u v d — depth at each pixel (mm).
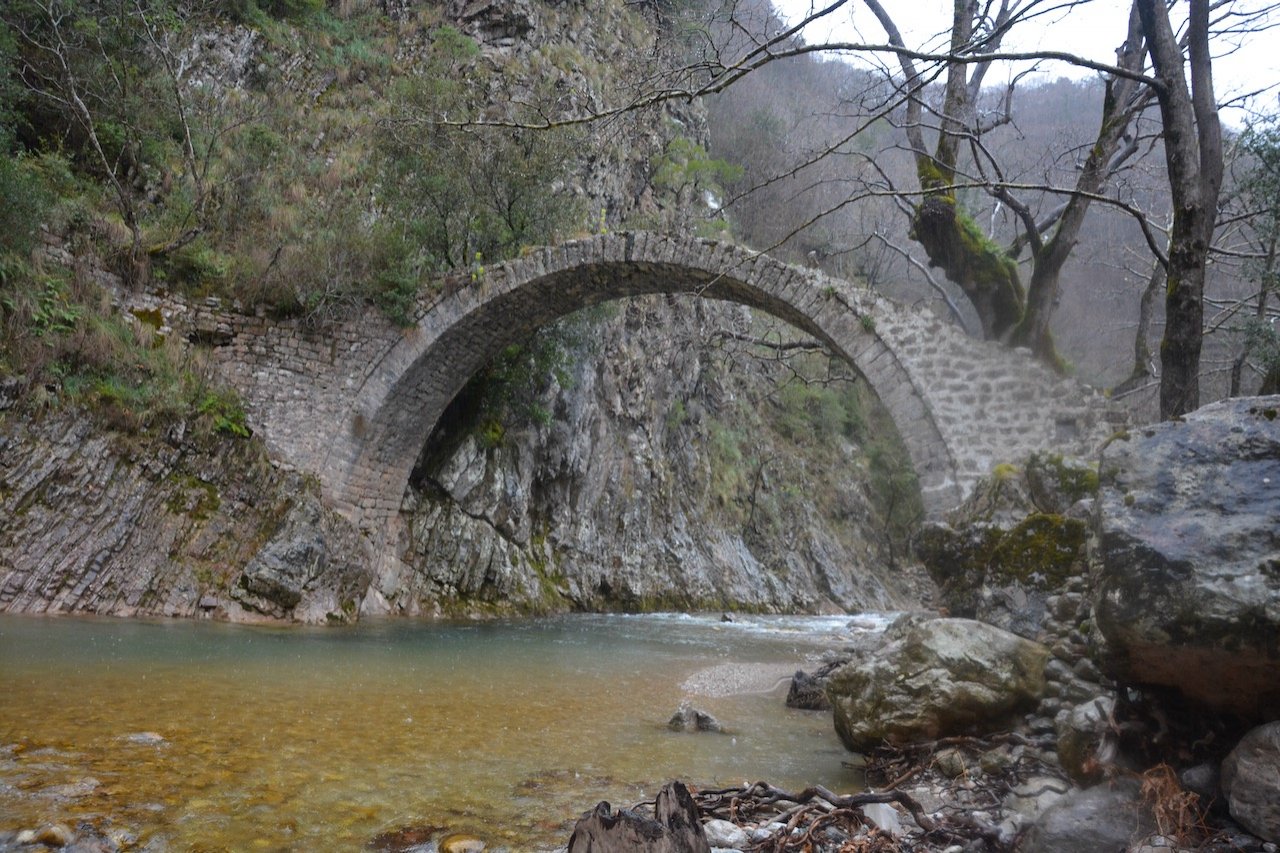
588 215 19266
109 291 12141
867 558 34594
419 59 20281
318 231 14633
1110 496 3074
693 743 5555
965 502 6594
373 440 14281
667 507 23484
